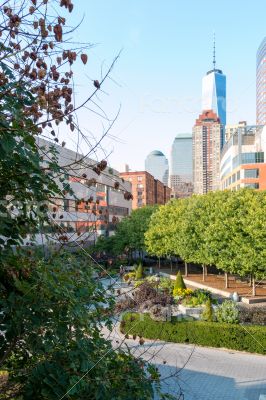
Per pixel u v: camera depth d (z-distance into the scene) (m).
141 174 123.75
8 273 3.73
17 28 3.60
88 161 4.11
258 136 89.00
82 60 3.62
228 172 102.38
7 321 3.53
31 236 4.20
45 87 3.81
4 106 3.33
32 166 3.53
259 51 108.81
